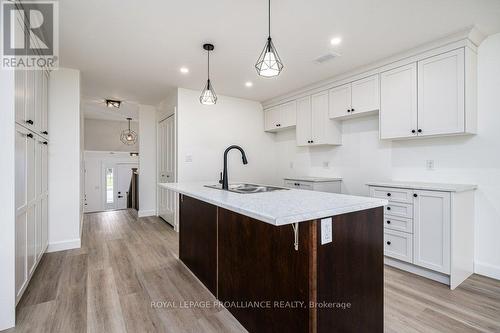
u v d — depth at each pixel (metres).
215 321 1.78
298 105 4.13
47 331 1.63
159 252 3.12
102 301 2.00
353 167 3.66
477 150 2.47
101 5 1.94
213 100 2.57
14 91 1.68
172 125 4.19
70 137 3.13
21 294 1.91
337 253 1.31
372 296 1.51
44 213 2.75
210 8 1.99
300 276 1.26
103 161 7.77
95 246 3.30
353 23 2.19
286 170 4.84
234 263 1.83
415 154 2.95
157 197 5.21
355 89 3.25
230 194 1.86
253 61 2.99
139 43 2.55
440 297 2.04
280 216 1.08
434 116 2.50
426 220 2.34
